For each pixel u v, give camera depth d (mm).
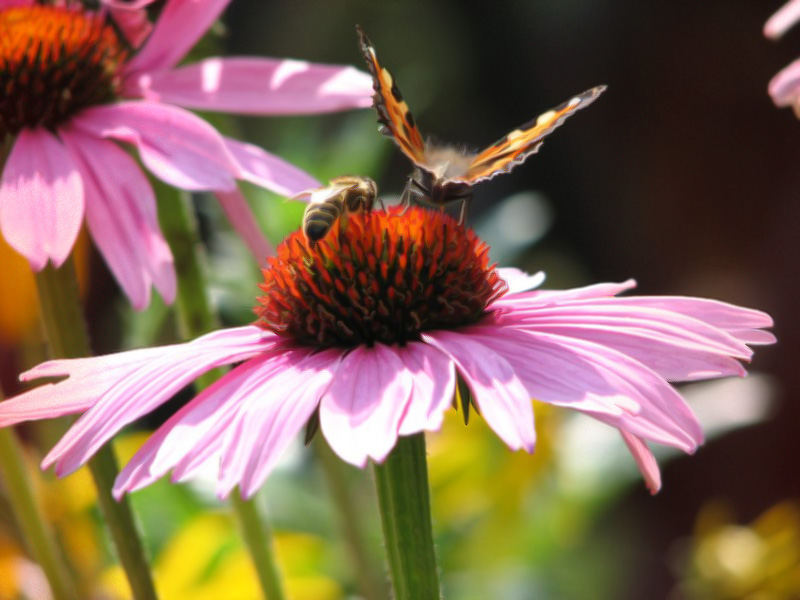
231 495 600
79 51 620
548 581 694
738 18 1242
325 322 559
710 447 1172
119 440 669
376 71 559
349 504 642
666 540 1152
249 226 631
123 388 553
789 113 1218
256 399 542
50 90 614
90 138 611
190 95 629
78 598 620
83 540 638
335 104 628
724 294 1246
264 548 603
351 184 568
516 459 679
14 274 640
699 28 1271
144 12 634
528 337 556
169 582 639
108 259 598
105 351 853
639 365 549
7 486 596
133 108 616
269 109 628
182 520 675
